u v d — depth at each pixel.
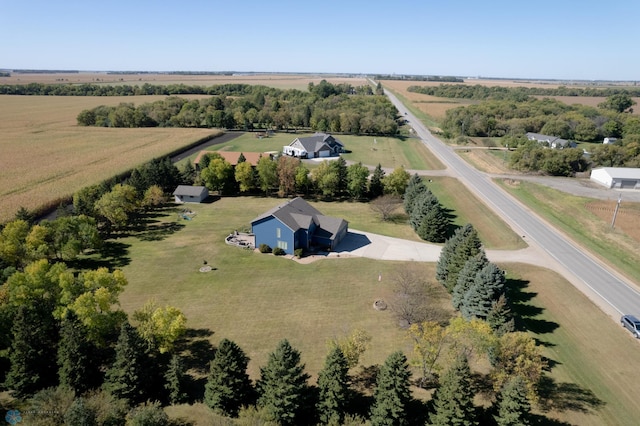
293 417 31.20
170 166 93.81
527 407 29.06
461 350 34.69
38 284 39.53
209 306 49.56
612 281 56.12
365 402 34.88
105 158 116.69
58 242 57.62
